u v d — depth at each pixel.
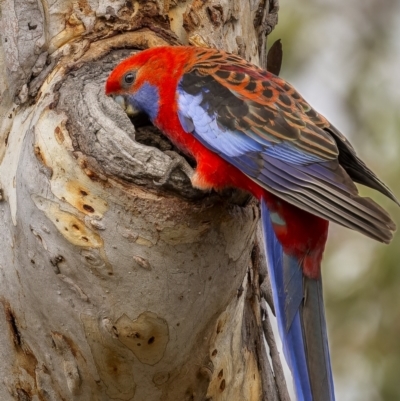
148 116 8.84
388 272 11.90
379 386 11.90
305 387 7.61
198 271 7.76
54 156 7.74
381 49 14.88
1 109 8.88
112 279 7.70
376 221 7.01
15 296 8.30
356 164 8.26
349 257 12.38
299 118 8.01
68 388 8.41
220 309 8.22
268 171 7.79
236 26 9.76
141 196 7.53
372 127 13.43
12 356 8.62
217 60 8.71
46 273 7.88
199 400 8.71
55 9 8.95
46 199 7.73
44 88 8.55
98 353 8.06
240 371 9.48
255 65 9.22
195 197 7.61
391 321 11.93
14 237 8.14
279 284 7.94
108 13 9.08
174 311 7.82
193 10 9.47
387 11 15.16
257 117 8.00
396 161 12.39
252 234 8.37
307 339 7.79
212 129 8.10
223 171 7.99
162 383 8.35
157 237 7.58
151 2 9.27
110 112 7.83
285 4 14.98
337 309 12.14
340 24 15.07
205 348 8.45
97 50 8.91
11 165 8.43
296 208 7.85
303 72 14.68
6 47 8.83
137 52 8.98
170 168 7.51
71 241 7.66
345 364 12.02
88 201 7.63
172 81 8.55
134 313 7.79
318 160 7.69
